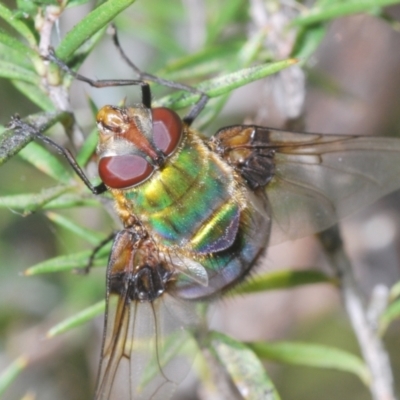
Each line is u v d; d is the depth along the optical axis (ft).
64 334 0.50
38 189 0.49
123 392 0.42
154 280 0.43
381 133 0.54
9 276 0.51
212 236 0.43
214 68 0.45
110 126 0.42
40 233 0.51
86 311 0.43
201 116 0.44
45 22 0.41
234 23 0.49
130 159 0.42
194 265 0.43
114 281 0.43
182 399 0.50
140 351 0.43
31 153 0.42
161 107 0.42
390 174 0.43
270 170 0.44
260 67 0.42
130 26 0.48
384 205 0.57
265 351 0.44
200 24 0.49
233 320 0.53
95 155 0.43
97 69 0.52
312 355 0.44
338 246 0.45
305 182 0.44
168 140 0.42
